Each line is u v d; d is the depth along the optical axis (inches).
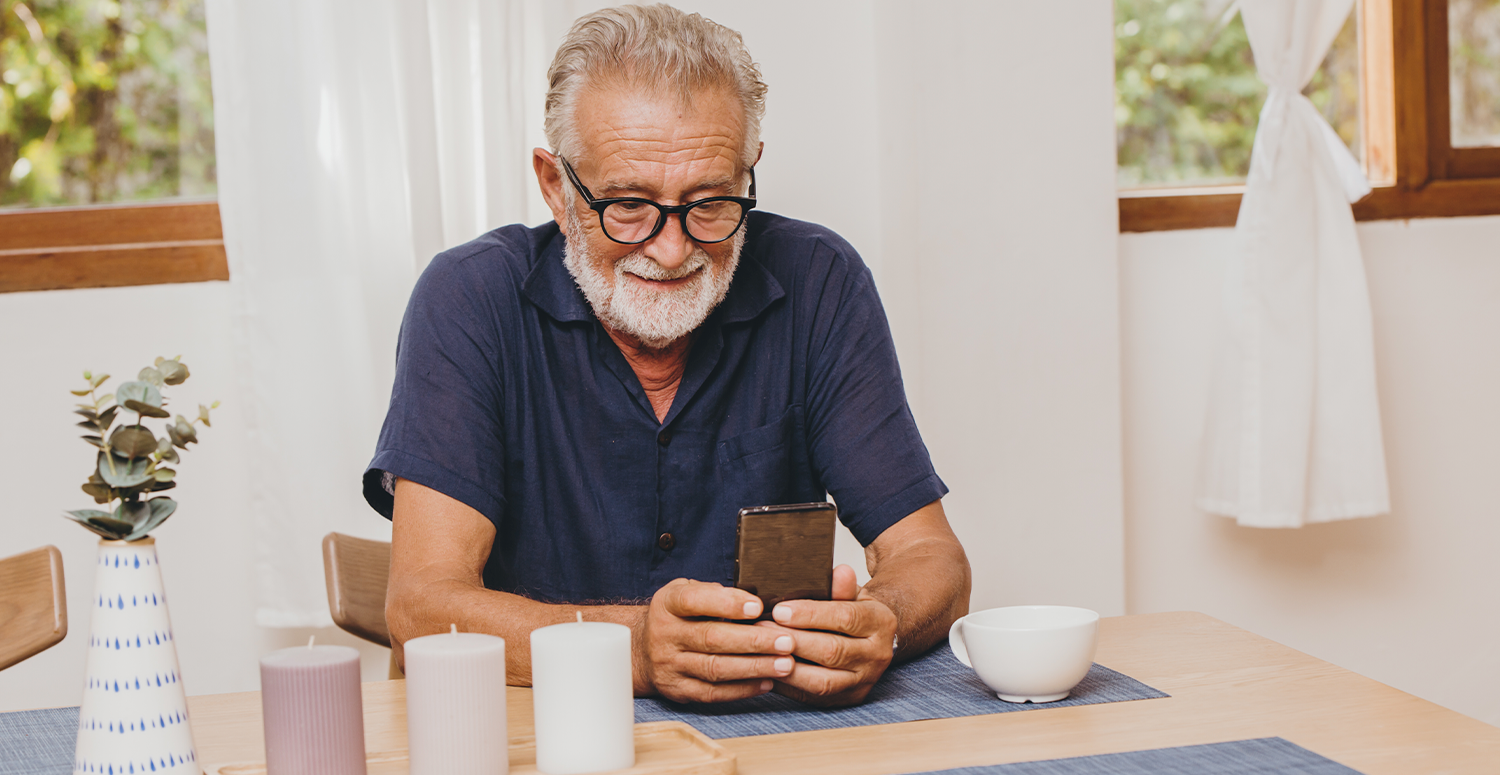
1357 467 87.7
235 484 80.3
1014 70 83.6
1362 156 97.5
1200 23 95.3
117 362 79.1
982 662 35.8
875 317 55.3
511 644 38.6
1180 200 92.7
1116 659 40.6
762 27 85.3
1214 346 90.5
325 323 75.7
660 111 45.9
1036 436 85.4
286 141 75.0
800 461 55.2
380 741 32.5
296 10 74.7
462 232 78.5
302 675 27.6
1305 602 95.5
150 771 27.0
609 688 28.8
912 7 82.0
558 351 52.7
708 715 35.3
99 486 27.9
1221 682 37.5
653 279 48.0
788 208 86.4
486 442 49.1
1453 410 96.3
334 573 59.1
